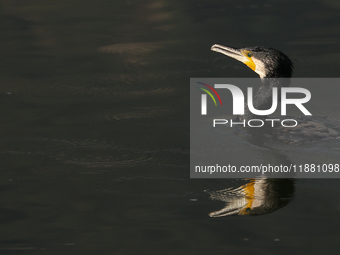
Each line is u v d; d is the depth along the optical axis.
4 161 10.00
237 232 7.57
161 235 7.50
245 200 8.50
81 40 18.75
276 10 21.72
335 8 21.78
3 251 7.14
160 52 17.55
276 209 8.17
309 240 7.30
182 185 9.03
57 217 8.01
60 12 22.17
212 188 8.91
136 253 7.07
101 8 22.77
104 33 19.53
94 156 10.21
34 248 7.22
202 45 18.12
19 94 13.91
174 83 14.89
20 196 8.66
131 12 22.20
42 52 17.52
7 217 8.01
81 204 8.40
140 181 9.20
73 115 12.49
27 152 10.41
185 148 10.59
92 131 11.52
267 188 8.88
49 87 14.50
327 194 8.59
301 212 8.06
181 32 19.52
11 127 11.73
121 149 10.54
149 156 10.20
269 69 12.34
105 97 13.77
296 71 15.88
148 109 12.95
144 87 14.55
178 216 8.03
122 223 7.84
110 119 12.24
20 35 19.22
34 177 9.35
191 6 22.66
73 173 9.51
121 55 17.27
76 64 16.44
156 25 20.45
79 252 7.11
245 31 19.34
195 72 15.79
